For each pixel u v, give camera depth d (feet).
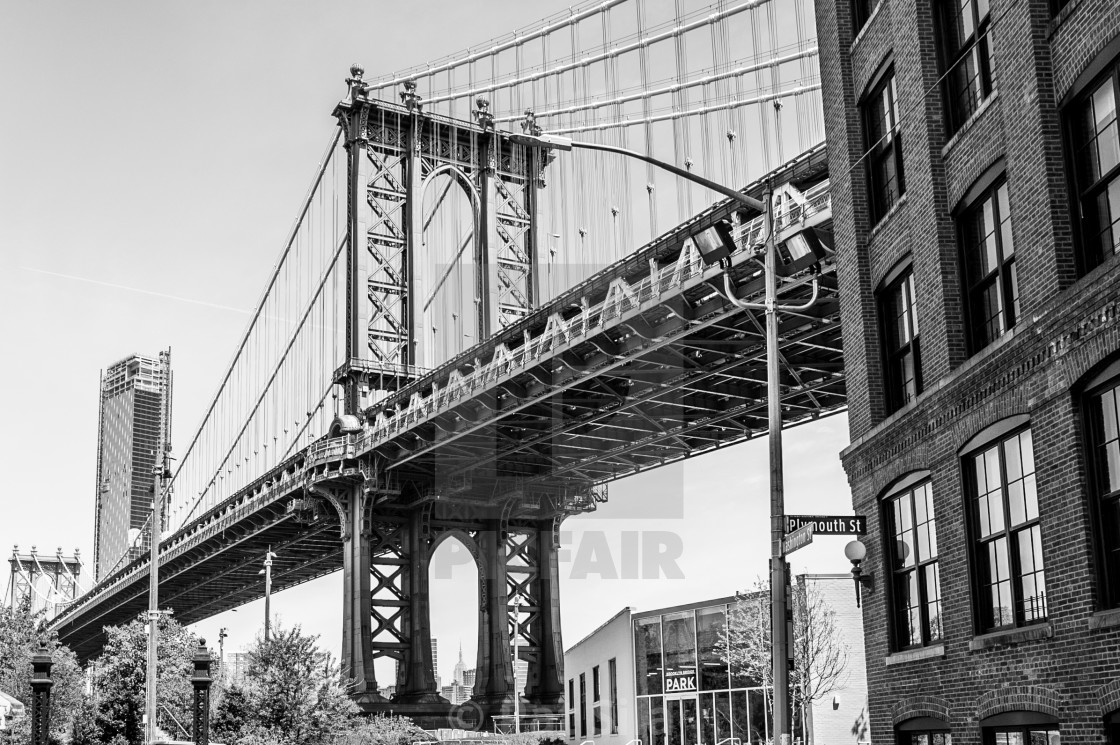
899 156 77.82
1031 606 58.23
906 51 72.84
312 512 313.73
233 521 353.31
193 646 175.94
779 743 60.29
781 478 64.34
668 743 156.76
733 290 177.88
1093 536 51.96
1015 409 58.23
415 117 305.53
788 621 62.13
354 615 289.12
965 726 63.82
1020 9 57.36
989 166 63.31
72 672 263.70
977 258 66.49
